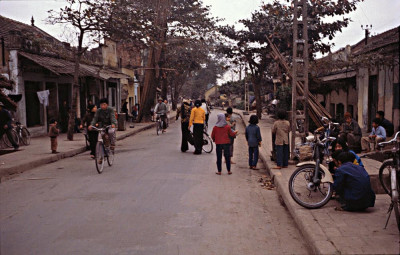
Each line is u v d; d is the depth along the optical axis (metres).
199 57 36.88
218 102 87.25
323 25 25.02
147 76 31.67
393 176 5.21
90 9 16.95
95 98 28.58
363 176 6.15
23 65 18.69
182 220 6.33
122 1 19.19
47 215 6.50
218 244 5.30
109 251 4.97
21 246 5.12
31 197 7.74
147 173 10.29
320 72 28.22
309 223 5.66
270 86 54.72
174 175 10.05
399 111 16.73
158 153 14.28
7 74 18.28
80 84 25.73
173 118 42.16
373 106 20.30
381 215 5.96
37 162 11.77
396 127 16.94
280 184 8.48
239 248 5.16
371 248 4.52
